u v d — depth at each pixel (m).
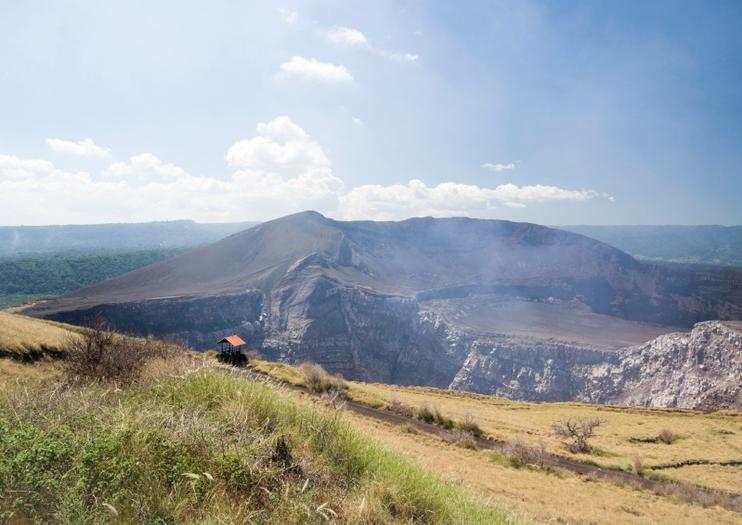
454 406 59.84
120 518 3.18
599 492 27.69
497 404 73.69
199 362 7.80
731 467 43.09
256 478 4.36
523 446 34.84
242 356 47.25
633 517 22.53
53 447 3.58
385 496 5.47
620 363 198.38
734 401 156.38
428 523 5.35
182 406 5.72
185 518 3.44
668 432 53.91
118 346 11.43
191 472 3.96
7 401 4.62
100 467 3.55
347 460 5.98
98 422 4.48
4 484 3.10
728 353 169.38
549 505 21.42
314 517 4.13
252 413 6.05
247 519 3.63
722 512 27.62
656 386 182.62
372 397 42.19
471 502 6.87
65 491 3.17
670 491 31.56
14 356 21.41
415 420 38.84
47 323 45.28
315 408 7.11
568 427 45.59
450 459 27.95
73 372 9.35
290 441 5.65
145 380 7.02
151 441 4.25
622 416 69.31
